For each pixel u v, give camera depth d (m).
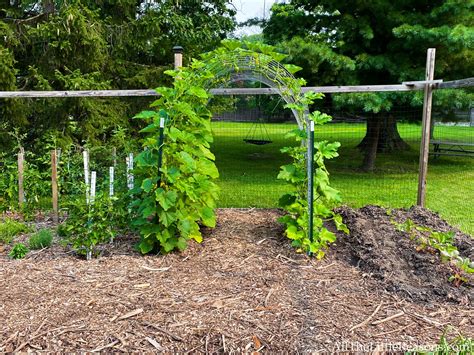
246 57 4.64
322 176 4.30
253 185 8.41
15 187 5.68
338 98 8.13
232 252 4.23
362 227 4.76
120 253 4.22
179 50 5.43
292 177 4.34
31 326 2.86
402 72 8.28
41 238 4.38
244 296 3.33
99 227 4.04
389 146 12.24
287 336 2.82
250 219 5.37
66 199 5.40
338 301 3.30
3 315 2.99
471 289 3.50
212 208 4.78
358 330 2.92
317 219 4.32
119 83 8.73
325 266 3.94
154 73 8.52
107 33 8.17
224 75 4.76
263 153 12.82
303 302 3.26
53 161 5.42
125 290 3.39
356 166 10.58
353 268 3.91
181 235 4.21
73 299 3.22
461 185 8.44
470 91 9.03
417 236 4.36
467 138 15.68
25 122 7.60
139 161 4.00
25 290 3.36
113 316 3.00
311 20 9.38
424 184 5.84
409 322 3.03
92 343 2.71
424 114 5.69
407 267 3.89
